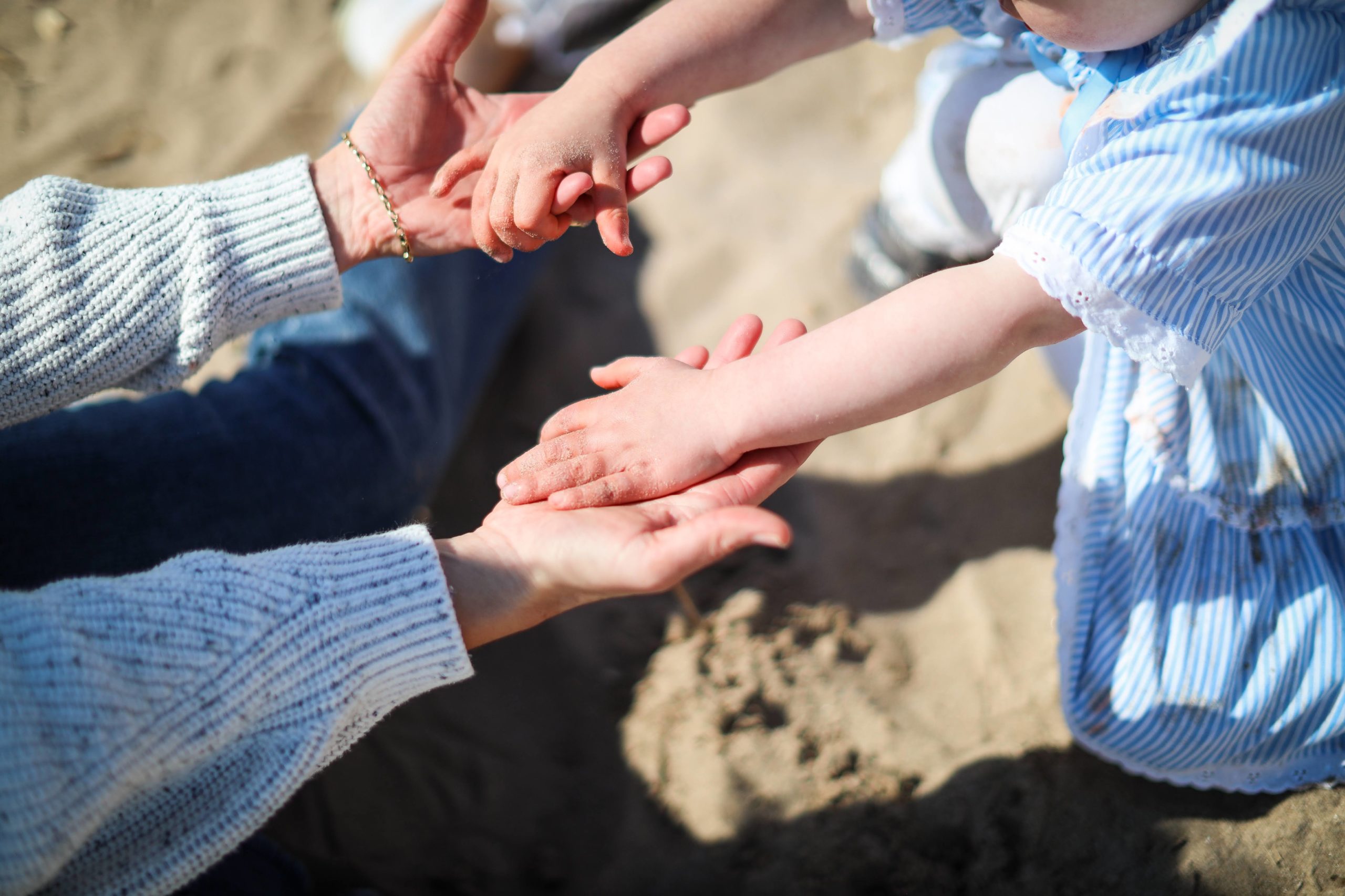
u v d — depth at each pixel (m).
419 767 1.74
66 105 2.56
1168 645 1.37
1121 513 1.43
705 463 1.21
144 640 1.00
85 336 1.27
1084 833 1.51
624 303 2.33
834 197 2.40
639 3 2.53
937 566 1.89
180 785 1.05
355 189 1.47
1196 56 1.08
